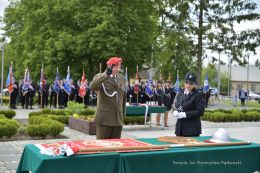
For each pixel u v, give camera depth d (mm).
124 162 4598
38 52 32875
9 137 11688
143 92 23969
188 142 5500
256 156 5492
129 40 32281
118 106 6797
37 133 11953
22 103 25641
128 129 15469
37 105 29078
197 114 6562
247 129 16953
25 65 34281
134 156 4648
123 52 31828
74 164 4383
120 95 6852
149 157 4727
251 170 5453
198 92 6727
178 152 4891
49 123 12688
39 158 4363
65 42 30375
